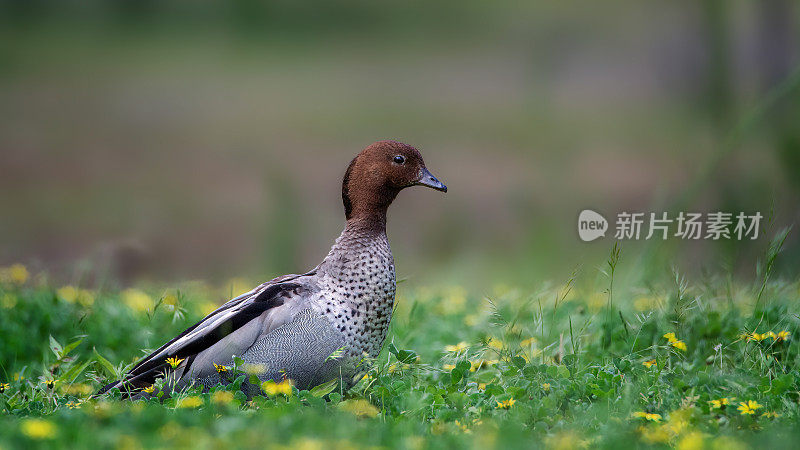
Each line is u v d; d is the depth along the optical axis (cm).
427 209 2028
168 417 637
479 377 793
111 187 2194
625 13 3139
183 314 933
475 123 2623
